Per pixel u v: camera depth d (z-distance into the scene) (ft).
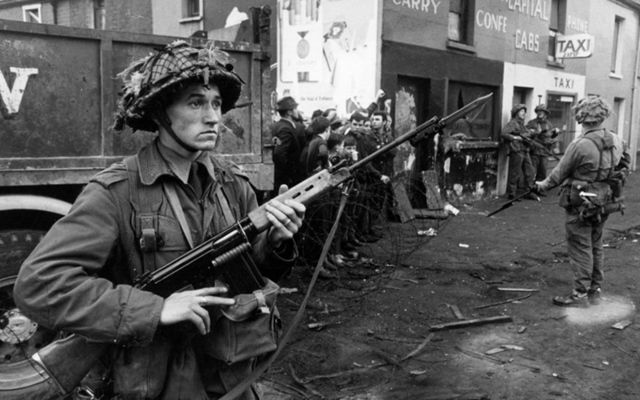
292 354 12.58
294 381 11.33
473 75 35.37
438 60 32.07
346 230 18.92
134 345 4.37
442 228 26.17
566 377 11.80
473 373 11.89
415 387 11.23
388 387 11.21
